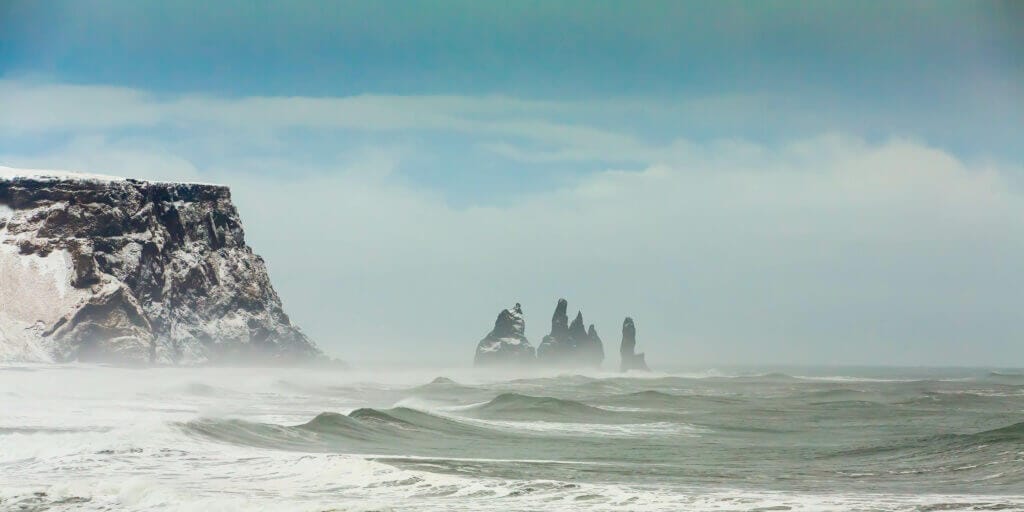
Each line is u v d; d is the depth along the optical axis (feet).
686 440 582.35
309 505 308.60
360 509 305.94
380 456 453.58
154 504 307.37
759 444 558.56
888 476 408.67
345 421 571.28
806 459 475.31
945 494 355.77
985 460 444.55
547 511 316.40
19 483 339.98
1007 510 319.06
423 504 324.80
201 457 407.64
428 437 557.74
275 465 390.63
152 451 415.44
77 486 326.85
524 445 536.83
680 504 329.72
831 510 319.88
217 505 303.27
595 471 417.49
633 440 577.02
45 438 427.33
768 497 345.31
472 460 445.78
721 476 406.82
